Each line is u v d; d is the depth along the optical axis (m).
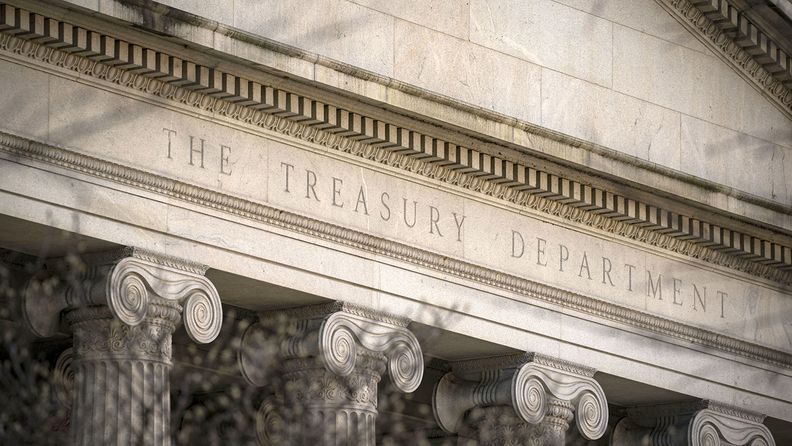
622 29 52.59
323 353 45.50
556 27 51.06
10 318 42.41
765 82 55.69
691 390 53.41
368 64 46.66
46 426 40.91
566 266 50.81
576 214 50.94
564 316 50.66
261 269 44.59
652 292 52.75
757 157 55.28
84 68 41.91
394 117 46.47
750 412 54.75
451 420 50.50
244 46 43.44
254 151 44.78
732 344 54.47
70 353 43.81
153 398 42.31
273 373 46.66
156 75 42.75
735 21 54.22
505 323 49.25
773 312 55.72
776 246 55.19
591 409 50.75
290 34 45.12
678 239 53.16
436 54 48.16
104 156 42.09
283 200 45.06
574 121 50.97
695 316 53.66
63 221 41.41
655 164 51.38
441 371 50.97
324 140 45.91
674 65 53.69
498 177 48.84
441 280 48.16
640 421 54.78
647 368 52.44
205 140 43.94
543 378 49.84
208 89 43.59
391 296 47.00
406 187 47.69
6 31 40.56
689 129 53.69
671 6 53.69
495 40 49.56
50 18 40.97
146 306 42.47
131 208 42.56
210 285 43.59
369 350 46.38
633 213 51.78
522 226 50.00
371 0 47.00
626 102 52.31
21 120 40.91
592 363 51.06
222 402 44.16
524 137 48.62
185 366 45.84
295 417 45.91
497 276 49.09
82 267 42.44
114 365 42.22
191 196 43.50
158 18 42.00
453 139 47.69
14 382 40.53
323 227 45.72
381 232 46.88
